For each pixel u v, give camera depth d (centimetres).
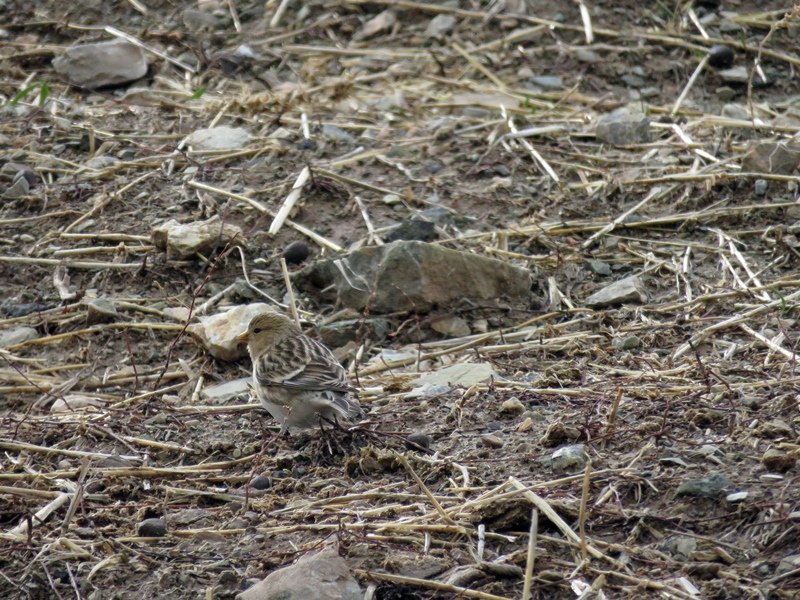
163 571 784
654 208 1473
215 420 1065
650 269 1350
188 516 868
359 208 1470
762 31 1964
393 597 730
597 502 800
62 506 893
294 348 998
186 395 1168
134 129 1659
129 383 1217
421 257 1305
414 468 902
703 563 724
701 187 1498
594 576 731
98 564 796
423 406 1028
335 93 1773
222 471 951
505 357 1191
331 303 1338
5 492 912
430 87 1839
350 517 829
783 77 1861
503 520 792
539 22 1986
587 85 1855
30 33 1939
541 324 1284
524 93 1814
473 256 1317
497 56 1922
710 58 1873
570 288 1342
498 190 1523
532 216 1473
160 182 1527
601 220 1459
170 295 1353
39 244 1423
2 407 1180
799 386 968
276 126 1669
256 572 775
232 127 1664
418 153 1612
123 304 1328
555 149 1623
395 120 1716
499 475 872
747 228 1416
